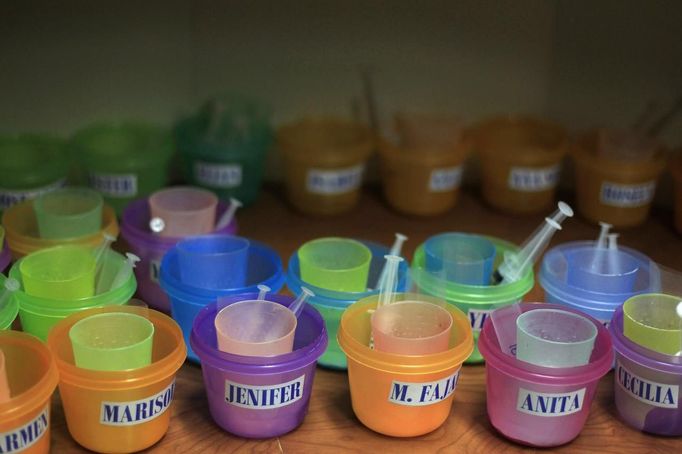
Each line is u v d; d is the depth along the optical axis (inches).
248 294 40.1
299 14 56.6
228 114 58.1
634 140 55.6
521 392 37.0
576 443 38.9
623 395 40.0
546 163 56.9
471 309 42.4
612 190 55.3
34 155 56.6
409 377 36.7
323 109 59.6
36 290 41.7
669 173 58.9
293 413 38.3
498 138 60.1
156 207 48.8
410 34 57.6
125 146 58.3
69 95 56.7
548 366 37.1
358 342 37.4
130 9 55.0
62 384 36.3
